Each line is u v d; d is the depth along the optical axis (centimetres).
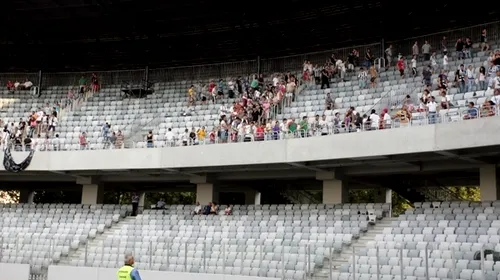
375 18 3017
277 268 2073
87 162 2792
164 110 3275
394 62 3020
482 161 2180
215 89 3231
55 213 3012
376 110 2564
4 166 2923
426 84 2628
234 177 2862
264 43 3353
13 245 2642
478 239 1931
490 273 1634
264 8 2997
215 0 2948
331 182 2612
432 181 2833
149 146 2783
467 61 2700
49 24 3341
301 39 3281
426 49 2862
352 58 3050
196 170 2747
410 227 2159
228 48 3441
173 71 3628
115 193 4416
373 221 2334
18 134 3152
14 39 3522
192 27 3288
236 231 2512
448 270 1744
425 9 2878
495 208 2083
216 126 2877
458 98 2394
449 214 2153
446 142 2011
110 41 3500
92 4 3080
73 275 2345
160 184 3459
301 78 3191
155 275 2197
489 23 2855
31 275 2445
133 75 3706
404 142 2106
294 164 2464
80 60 3722
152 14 3155
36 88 3691
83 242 2695
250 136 2584
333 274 1947
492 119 1920
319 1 2900
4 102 3603
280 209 2675
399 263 1883
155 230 2672
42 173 3041
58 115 3369
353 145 2230
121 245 2519
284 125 2603
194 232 2556
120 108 3384
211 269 2155
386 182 2852
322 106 2812
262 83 3228
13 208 3103
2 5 3105
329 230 2323
